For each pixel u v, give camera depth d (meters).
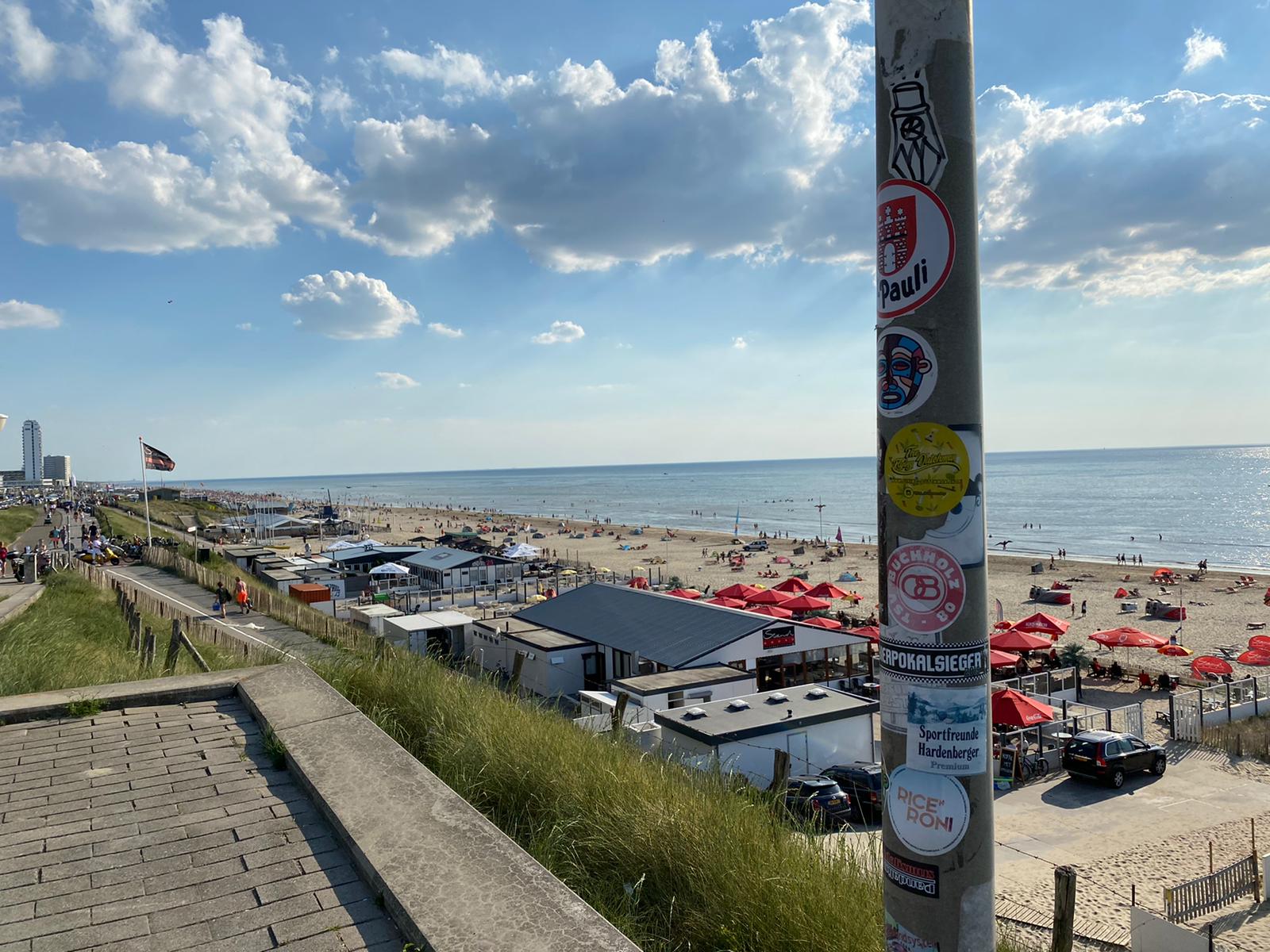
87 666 9.95
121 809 5.12
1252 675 33.72
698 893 4.99
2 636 11.61
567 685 27.69
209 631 18.91
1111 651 36.16
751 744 16.95
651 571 77.19
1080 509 158.38
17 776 5.66
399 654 10.09
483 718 7.48
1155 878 15.05
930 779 3.43
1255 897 14.02
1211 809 18.70
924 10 3.44
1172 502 167.62
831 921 4.68
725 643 25.52
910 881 3.49
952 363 3.45
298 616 26.95
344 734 6.07
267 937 3.76
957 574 3.42
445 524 156.62
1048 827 17.91
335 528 127.81
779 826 6.08
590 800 6.01
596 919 3.69
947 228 3.44
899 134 3.50
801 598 37.72
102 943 3.71
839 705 18.75
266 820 4.96
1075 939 12.47
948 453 3.44
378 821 4.67
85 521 90.69
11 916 3.94
